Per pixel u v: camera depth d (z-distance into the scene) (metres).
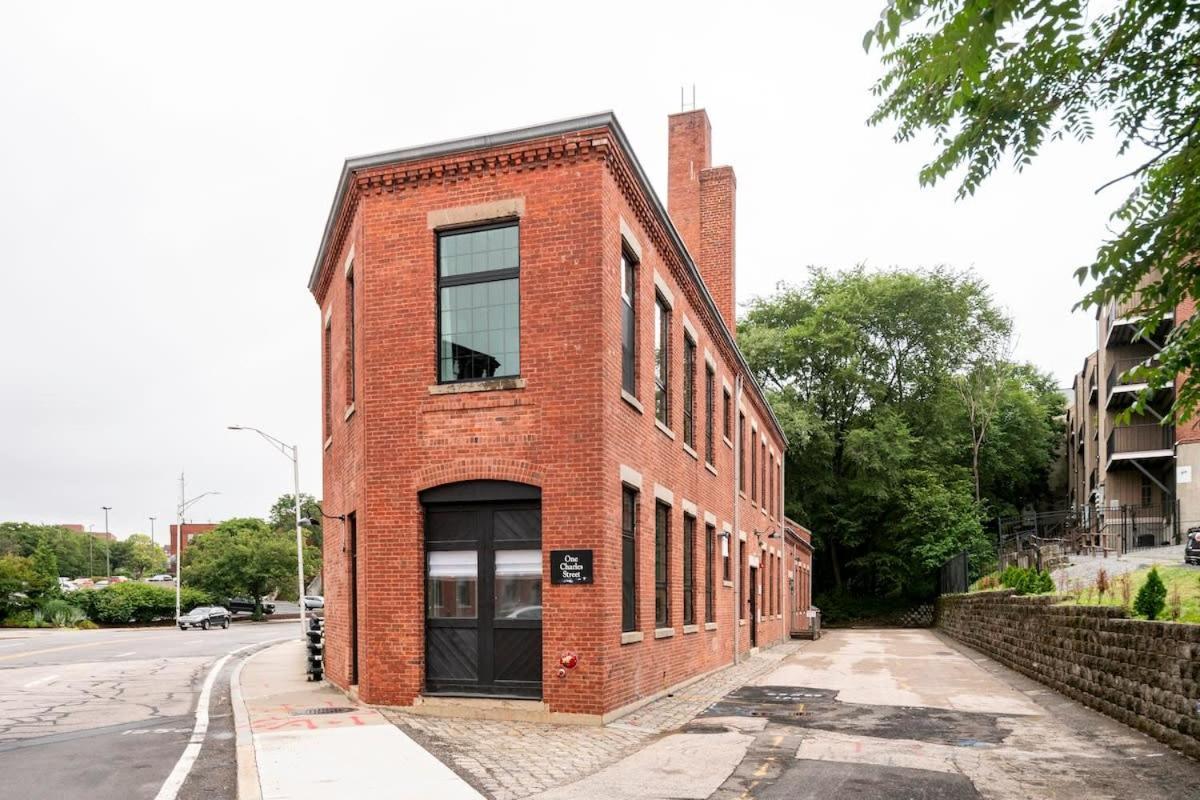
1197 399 7.40
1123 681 12.26
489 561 12.73
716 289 25.89
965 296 51.12
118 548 142.62
